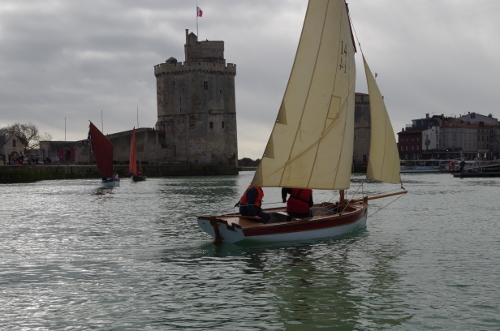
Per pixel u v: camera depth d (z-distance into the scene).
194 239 22.62
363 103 137.88
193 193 54.16
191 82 121.62
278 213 21.28
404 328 11.74
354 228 22.97
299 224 20.17
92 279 15.92
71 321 12.35
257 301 13.59
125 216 32.06
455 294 14.02
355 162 137.88
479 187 63.44
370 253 19.03
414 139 159.50
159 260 18.33
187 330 11.73
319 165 20.84
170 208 37.09
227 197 47.91
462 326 11.82
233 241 19.38
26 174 85.31
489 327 11.74
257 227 19.31
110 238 23.20
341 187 21.48
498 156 165.88
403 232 23.94
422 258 18.23
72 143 120.00
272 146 20.00
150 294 14.30
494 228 25.33
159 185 73.50
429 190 57.56
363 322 12.09
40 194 54.53
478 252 19.27
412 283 15.07
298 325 11.95
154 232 24.86
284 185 20.39
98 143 73.75
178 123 123.25
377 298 13.73
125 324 12.12
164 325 12.04
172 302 13.60
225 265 17.36
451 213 32.31
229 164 125.19
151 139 121.06
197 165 119.56
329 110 20.73
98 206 39.50
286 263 17.48
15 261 18.52
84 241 22.48
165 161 122.88
